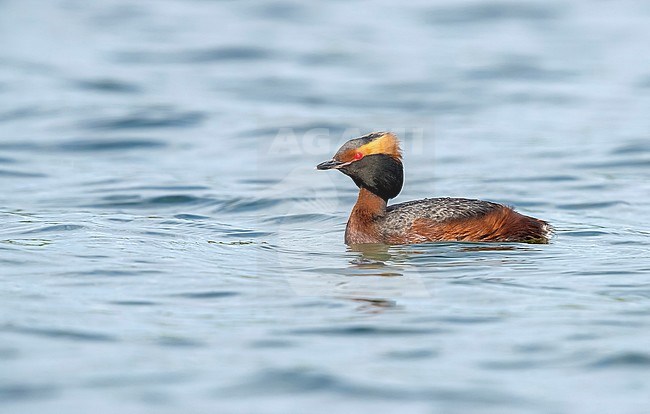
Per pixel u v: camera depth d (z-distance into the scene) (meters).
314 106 26.59
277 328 11.33
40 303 12.05
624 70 30.08
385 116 25.70
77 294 12.43
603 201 18.64
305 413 9.30
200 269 13.60
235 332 11.20
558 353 10.57
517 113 26.16
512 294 12.45
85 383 9.83
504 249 14.73
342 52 32.03
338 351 10.66
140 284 12.88
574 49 32.28
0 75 29.09
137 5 38.03
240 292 12.61
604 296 12.34
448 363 10.34
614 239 15.40
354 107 26.52
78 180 20.08
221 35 33.84
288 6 37.72
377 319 11.62
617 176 20.55
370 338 11.03
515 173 20.86
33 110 25.78
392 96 27.56
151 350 10.66
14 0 38.09
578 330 11.18
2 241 14.90
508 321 11.51
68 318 11.56
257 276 13.34
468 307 11.98
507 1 38.06
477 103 27.05
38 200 18.44
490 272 13.43
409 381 9.93
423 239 15.23
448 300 12.26
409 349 10.72
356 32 34.44
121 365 10.26
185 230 16.12
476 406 9.42
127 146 23.16
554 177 20.52
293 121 25.03
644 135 23.73
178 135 24.03
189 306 12.08
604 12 36.84
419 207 15.54
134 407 9.35
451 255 14.40
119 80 28.83
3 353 10.50
